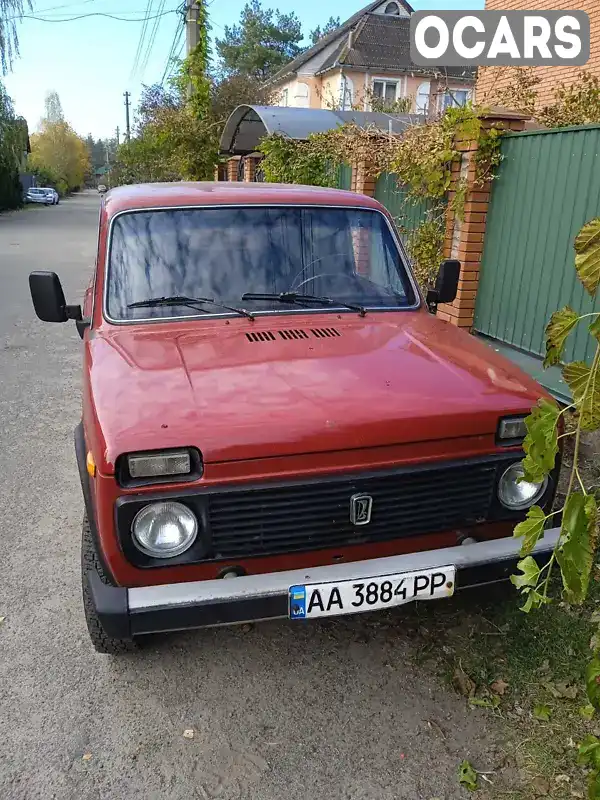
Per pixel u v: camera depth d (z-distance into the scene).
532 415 2.01
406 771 2.52
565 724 2.67
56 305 3.71
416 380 2.80
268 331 3.24
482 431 2.64
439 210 7.14
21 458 5.27
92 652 3.16
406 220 8.02
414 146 7.09
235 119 15.94
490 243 6.44
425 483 2.61
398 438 2.53
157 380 2.72
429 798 2.41
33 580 3.71
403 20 35.34
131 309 3.36
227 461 2.39
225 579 2.50
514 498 2.77
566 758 2.53
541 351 5.86
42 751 2.62
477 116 6.09
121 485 2.35
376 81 32.94
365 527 2.59
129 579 2.47
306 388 2.68
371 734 2.69
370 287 3.72
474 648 3.12
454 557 2.65
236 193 3.79
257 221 3.67
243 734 2.70
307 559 2.59
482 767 2.52
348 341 3.17
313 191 3.97
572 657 3.01
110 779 2.50
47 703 2.86
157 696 2.90
